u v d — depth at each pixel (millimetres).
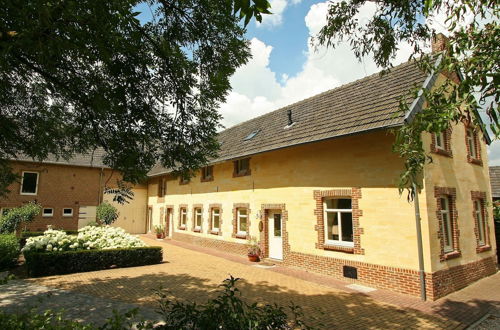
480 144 12984
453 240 10039
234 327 3002
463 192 10992
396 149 3918
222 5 5062
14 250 11969
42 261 10500
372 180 9891
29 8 3035
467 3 3100
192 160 6340
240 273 11328
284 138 13086
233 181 16188
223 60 5848
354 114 10938
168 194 23234
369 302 8164
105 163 6332
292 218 12492
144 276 10625
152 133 5914
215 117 6184
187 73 5742
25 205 19297
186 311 3207
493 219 13078
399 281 8961
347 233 10672
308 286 9664
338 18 4977
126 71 5109
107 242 12805
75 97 5531
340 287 9562
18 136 6543
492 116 2697
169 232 22906
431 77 9742
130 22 4008
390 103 9969
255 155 14602
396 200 9258
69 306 7254
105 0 3609
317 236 11383
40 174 21672
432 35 4727
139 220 26562
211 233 17547
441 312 7473
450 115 3049
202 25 5473
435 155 9703
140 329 3244
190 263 13234
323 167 11453
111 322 3189
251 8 2311
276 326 3152
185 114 6039
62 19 3293
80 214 22969
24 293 8289
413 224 8859
